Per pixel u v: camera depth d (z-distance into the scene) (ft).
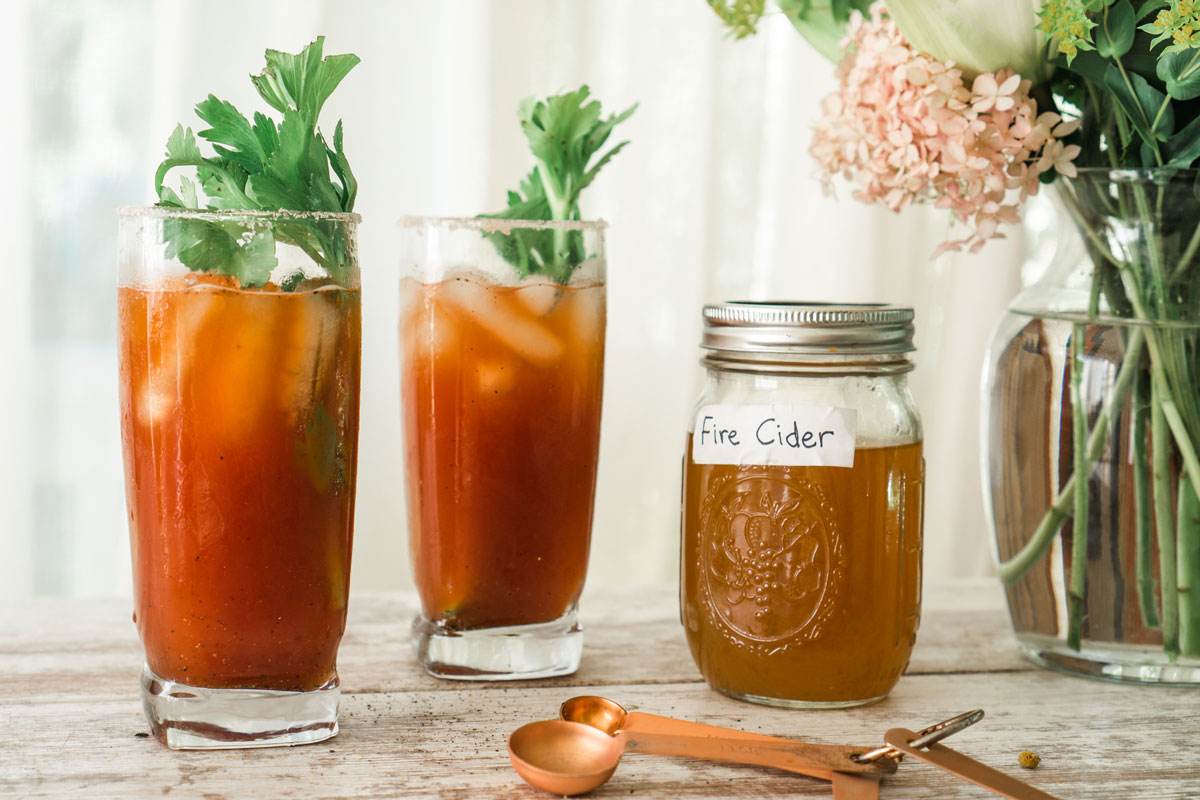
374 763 2.27
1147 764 2.30
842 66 2.63
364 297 3.84
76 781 2.22
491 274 2.46
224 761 2.27
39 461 3.80
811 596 2.39
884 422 2.40
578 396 2.50
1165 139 2.44
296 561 2.27
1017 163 2.49
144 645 2.31
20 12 3.53
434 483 2.49
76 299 3.78
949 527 4.33
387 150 3.80
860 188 2.65
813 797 2.23
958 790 2.24
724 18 2.70
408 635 2.70
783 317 2.36
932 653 2.65
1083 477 2.52
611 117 2.55
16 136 3.55
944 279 4.31
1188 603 2.51
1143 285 2.48
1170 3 2.37
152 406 2.24
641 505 4.14
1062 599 2.56
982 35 2.46
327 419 2.27
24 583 3.68
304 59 2.25
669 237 4.02
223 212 2.22
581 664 2.58
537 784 2.21
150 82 3.77
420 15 3.77
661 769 2.28
